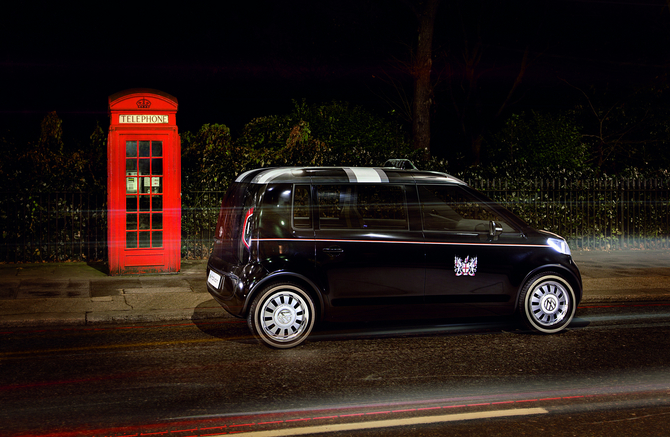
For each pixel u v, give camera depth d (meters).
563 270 7.12
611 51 22.91
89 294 8.59
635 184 13.99
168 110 10.05
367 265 6.60
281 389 5.27
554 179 13.39
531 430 4.47
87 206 11.25
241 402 4.96
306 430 4.44
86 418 4.62
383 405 4.91
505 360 6.11
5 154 11.20
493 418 4.67
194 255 11.82
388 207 7.34
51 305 7.88
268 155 12.42
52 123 12.38
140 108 9.98
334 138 14.85
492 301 6.95
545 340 6.86
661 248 13.92
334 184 6.67
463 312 6.90
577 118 22.12
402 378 5.56
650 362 6.06
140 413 4.72
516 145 16.27
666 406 4.93
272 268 6.39
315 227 6.58
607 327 7.44
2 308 7.67
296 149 12.71
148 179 10.08
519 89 25.16
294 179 6.59
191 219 11.73
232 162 11.98
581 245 13.66
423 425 4.54
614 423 4.59
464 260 6.83
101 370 5.73
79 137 18.39
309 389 5.27
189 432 4.39
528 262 7.01
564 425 4.56
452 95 24.77
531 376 5.62
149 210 10.10
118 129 9.92
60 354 6.22
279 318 6.48
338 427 4.49
